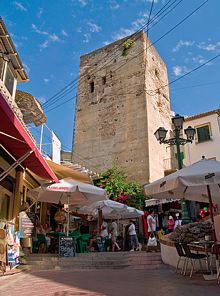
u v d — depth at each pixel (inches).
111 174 869.8
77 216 814.5
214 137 959.0
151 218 536.7
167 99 1131.9
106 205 614.5
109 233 670.5
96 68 1134.4
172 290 215.9
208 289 216.4
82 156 1021.2
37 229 509.7
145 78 988.6
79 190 461.1
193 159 975.0
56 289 233.1
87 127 1056.8
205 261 320.2
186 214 455.2
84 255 432.8
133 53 1051.3
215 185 368.2
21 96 584.7
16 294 216.1
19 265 379.2
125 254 435.5
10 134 312.3
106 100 1050.1
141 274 320.5
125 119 973.8
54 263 400.2
